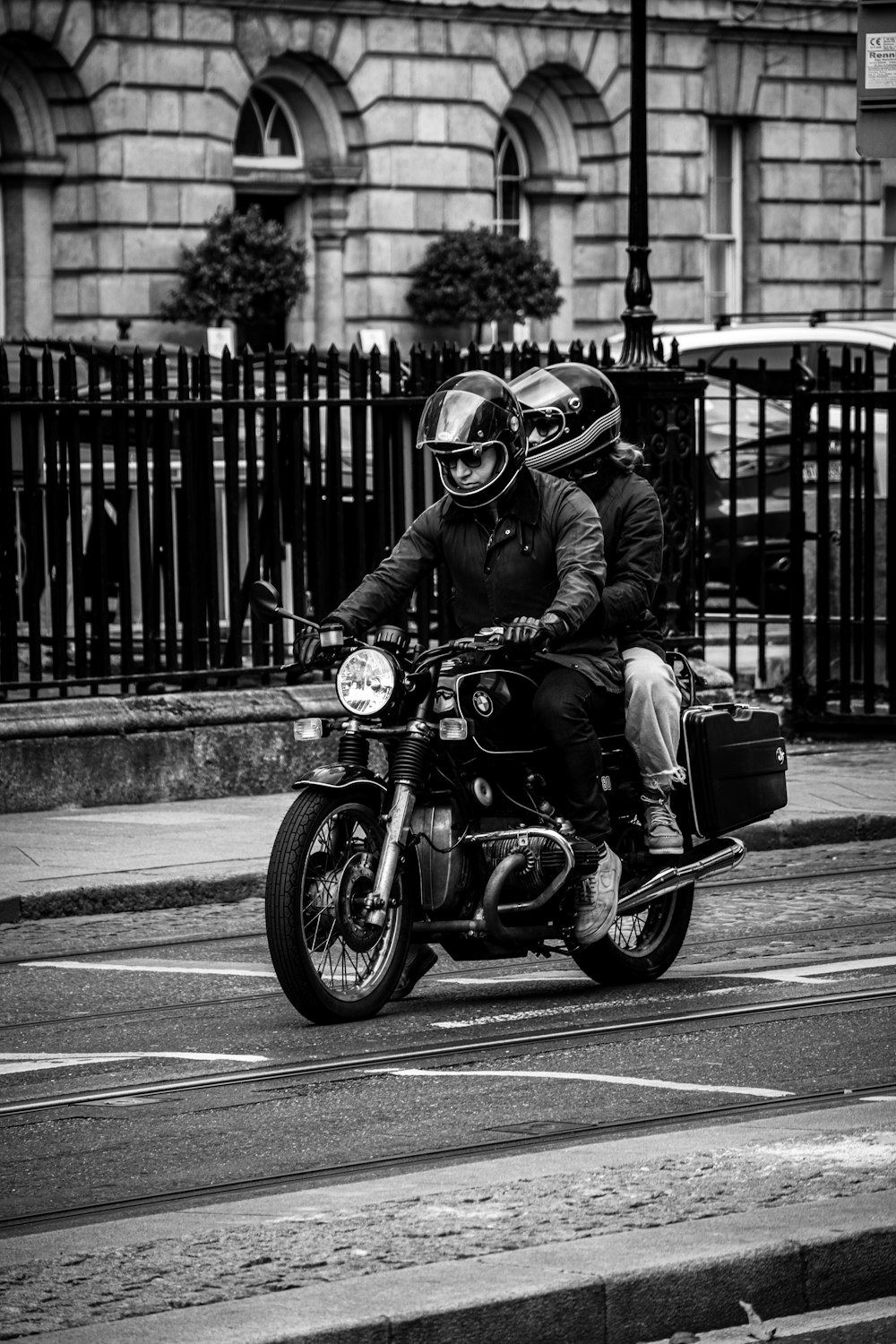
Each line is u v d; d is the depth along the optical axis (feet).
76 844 89.71
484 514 64.28
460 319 254.47
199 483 103.30
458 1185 44.60
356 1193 44.55
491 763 62.95
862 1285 40.83
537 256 256.11
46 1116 53.26
